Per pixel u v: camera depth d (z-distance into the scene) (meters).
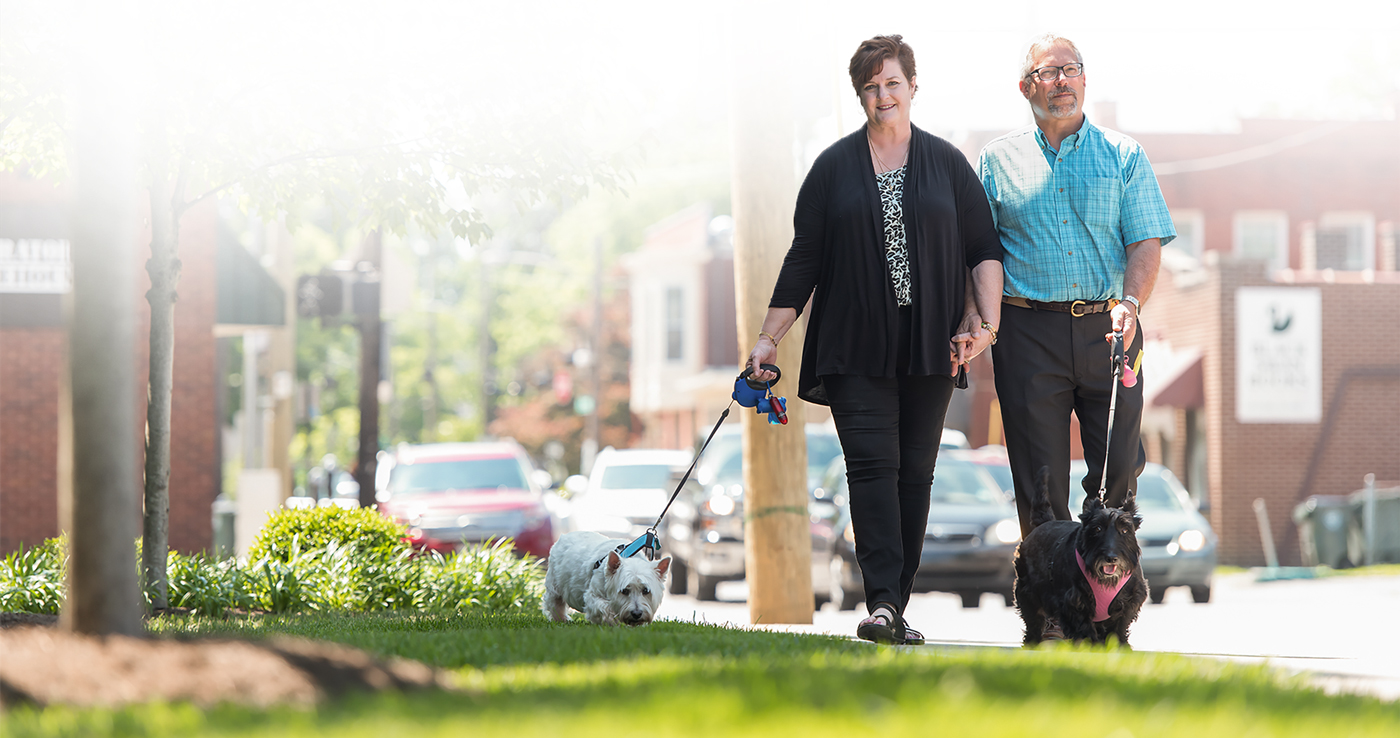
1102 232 7.91
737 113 11.77
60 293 21.91
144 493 11.96
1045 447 7.98
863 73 7.82
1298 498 32.50
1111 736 3.77
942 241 7.77
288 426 29.00
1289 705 4.70
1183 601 20.73
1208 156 39.62
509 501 20.73
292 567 13.91
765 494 11.77
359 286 23.59
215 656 5.25
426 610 13.66
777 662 5.52
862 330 7.81
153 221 11.41
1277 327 32.62
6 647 5.44
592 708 4.24
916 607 19.94
